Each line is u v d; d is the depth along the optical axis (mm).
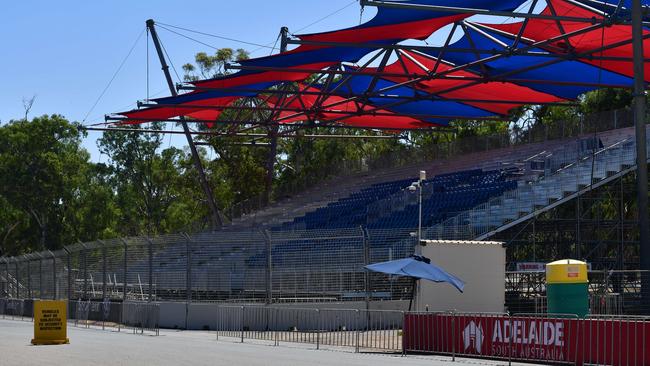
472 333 21766
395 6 28656
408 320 23438
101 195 93125
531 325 20594
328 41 35031
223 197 82000
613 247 43000
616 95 61156
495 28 38344
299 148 79938
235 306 31266
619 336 19062
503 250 30562
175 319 37219
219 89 41250
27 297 50906
